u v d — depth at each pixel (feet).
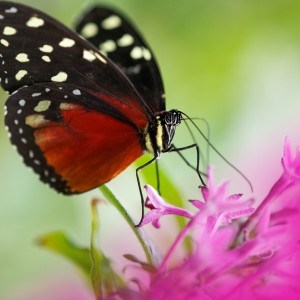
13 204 1.28
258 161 1.21
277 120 1.27
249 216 0.94
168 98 1.30
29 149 1.01
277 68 1.30
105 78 1.03
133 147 1.04
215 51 1.30
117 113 1.03
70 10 1.33
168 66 1.31
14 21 0.99
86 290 1.11
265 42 1.30
